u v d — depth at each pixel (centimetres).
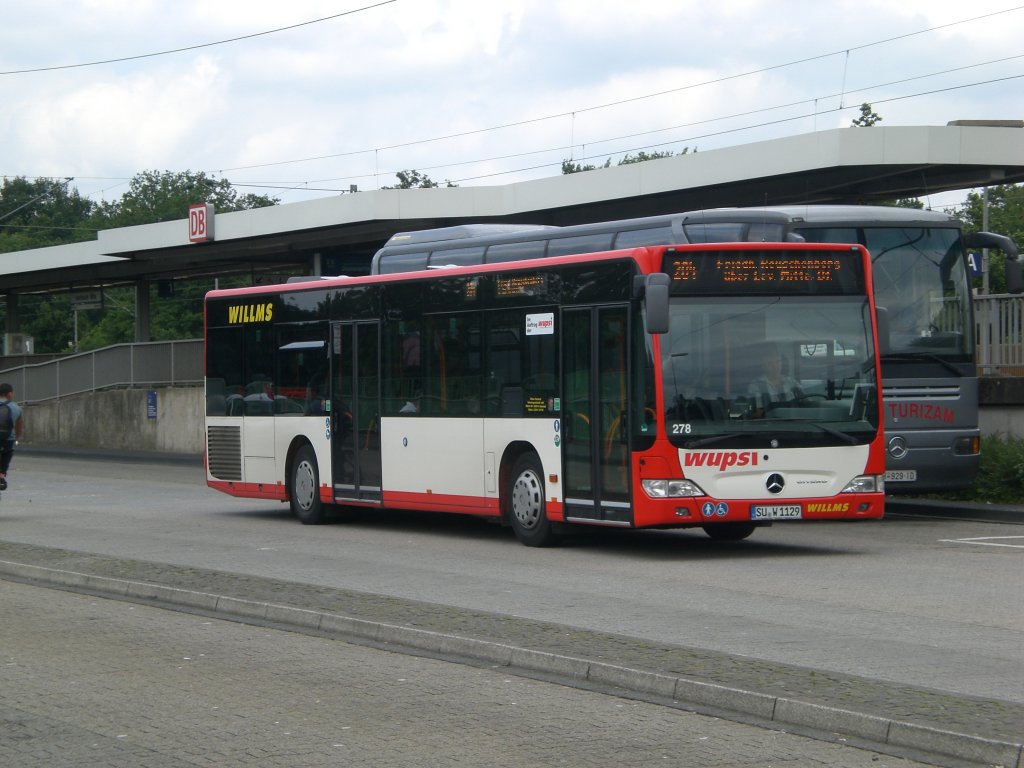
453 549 1616
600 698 826
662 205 3422
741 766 672
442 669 923
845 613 1098
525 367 1599
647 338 1433
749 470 1439
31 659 979
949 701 749
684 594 1216
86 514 2148
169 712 806
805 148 2883
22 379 4919
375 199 3712
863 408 1480
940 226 1898
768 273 1469
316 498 1938
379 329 1823
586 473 1516
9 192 11994
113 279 5453
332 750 714
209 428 2153
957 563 1427
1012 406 2191
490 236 1917
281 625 1112
